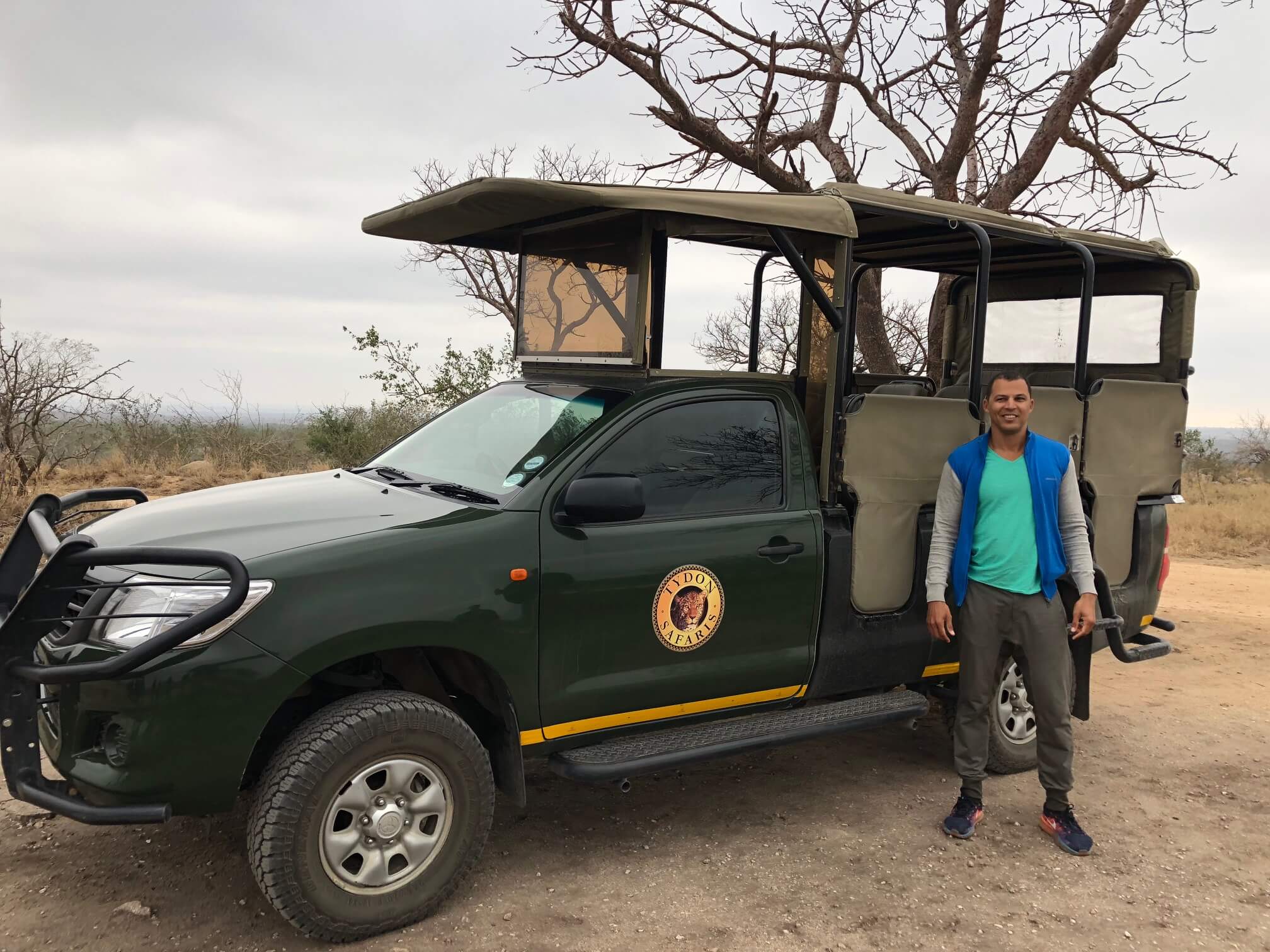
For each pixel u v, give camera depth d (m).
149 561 2.92
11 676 2.97
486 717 3.75
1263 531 13.88
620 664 3.72
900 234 5.30
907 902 3.60
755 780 4.80
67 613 3.17
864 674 4.47
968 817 4.20
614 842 4.03
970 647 4.18
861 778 4.87
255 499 3.88
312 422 17.36
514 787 3.56
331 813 3.07
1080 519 4.15
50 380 12.73
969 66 11.10
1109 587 5.21
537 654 3.51
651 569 3.74
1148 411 5.35
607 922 3.38
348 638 3.11
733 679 4.03
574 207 3.95
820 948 3.26
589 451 3.75
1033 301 6.41
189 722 2.89
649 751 3.69
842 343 4.27
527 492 3.59
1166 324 5.64
